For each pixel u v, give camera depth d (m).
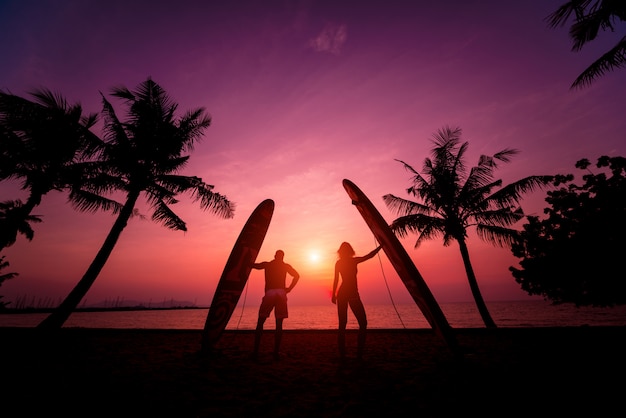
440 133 11.84
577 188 11.12
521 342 4.80
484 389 2.41
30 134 8.81
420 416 1.94
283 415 2.04
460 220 11.62
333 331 6.63
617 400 2.03
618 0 5.74
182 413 2.07
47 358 3.97
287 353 4.42
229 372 3.22
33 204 10.01
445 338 3.51
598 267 10.36
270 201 5.15
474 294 10.92
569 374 2.72
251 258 4.96
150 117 9.37
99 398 2.34
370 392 2.48
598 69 6.49
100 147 9.10
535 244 11.52
